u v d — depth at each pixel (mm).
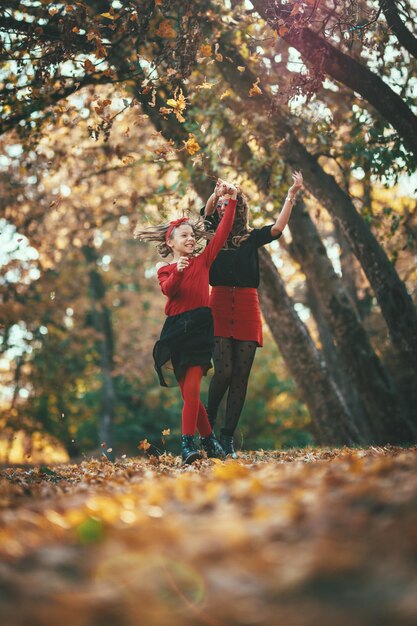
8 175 17281
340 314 14984
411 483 3230
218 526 2793
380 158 10781
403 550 2355
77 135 15758
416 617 1812
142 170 17266
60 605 2010
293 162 11617
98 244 27484
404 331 11820
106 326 32656
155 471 6121
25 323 27031
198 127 11562
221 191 6809
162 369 6828
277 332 14758
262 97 11031
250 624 1890
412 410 21172
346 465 4523
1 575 2299
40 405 30750
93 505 3551
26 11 9828
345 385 20391
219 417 27031
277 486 3682
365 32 8711
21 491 4707
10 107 10312
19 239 10492
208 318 6590
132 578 2254
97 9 10648
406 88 10711
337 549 2375
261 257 14516
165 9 9289
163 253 6961
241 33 10469
